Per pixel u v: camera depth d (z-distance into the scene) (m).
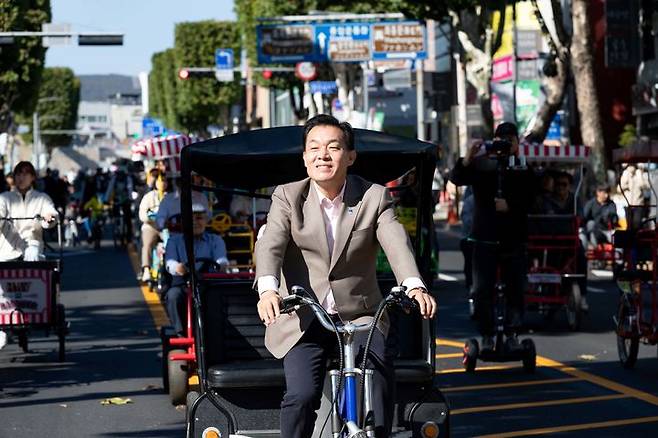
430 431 8.46
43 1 65.19
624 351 14.52
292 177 10.38
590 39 35.16
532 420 11.41
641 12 40.66
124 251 38.25
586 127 35.19
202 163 9.78
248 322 9.28
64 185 40.66
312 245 7.36
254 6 76.25
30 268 15.12
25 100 74.31
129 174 42.38
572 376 13.90
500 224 13.62
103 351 16.53
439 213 56.41
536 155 20.66
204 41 110.06
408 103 71.31
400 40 55.59
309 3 65.38
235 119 117.62
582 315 19.53
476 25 40.28
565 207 19.20
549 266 18.61
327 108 71.88
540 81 51.09
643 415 11.59
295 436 7.18
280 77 77.44
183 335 12.66
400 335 9.20
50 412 12.21
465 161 13.56
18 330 15.58
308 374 7.25
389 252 7.14
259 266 7.12
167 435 11.06
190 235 9.40
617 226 29.47
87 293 24.80
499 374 14.13
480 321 14.01
